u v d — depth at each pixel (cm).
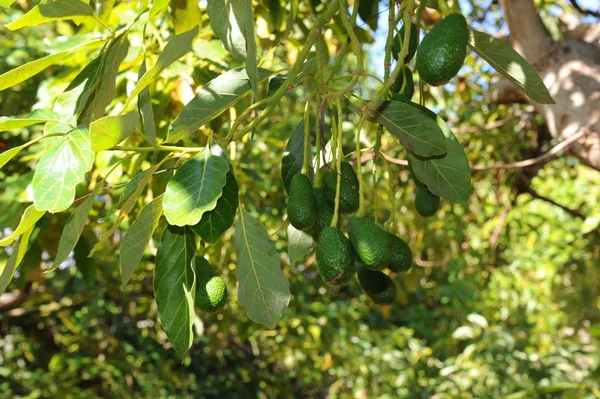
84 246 248
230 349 625
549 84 186
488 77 320
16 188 199
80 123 110
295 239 113
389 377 509
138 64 169
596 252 354
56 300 460
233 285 313
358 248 86
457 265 487
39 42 344
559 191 545
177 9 147
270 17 178
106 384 564
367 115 95
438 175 101
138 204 225
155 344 653
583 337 495
